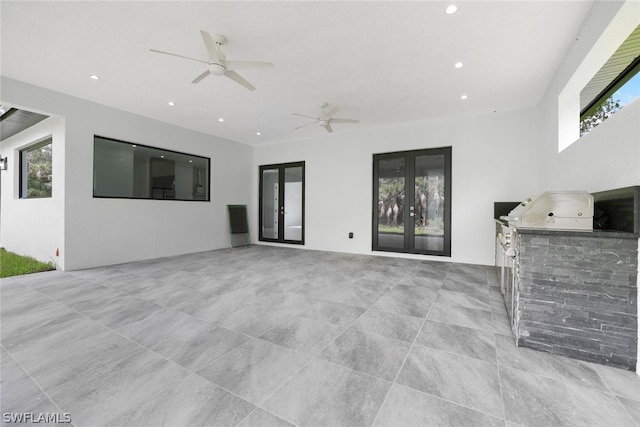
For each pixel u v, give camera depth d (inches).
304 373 66.9
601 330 71.4
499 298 122.6
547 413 53.6
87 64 131.8
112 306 111.6
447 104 179.3
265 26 103.4
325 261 207.9
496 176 192.4
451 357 74.2
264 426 50.6
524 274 79.0
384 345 80.7
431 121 213.0
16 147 221.1
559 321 75.5
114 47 118.0
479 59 125.2
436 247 214.2
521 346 79.6
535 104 178.1
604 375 66.3
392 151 228.7
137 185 205.8
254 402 56.8
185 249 237.9
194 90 160.4
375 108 186.9
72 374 66.1
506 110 189.0
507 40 110.9
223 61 109.0
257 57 124.7
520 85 150.8
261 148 302.8
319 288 137.6
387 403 56.6
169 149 223.8
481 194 196.7
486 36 108.5
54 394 58.9
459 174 203.3
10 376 65.1
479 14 96.3
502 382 63.4
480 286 141.5
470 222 199.8
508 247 106.9
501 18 98.1
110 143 190.1
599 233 70.7
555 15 96.1
